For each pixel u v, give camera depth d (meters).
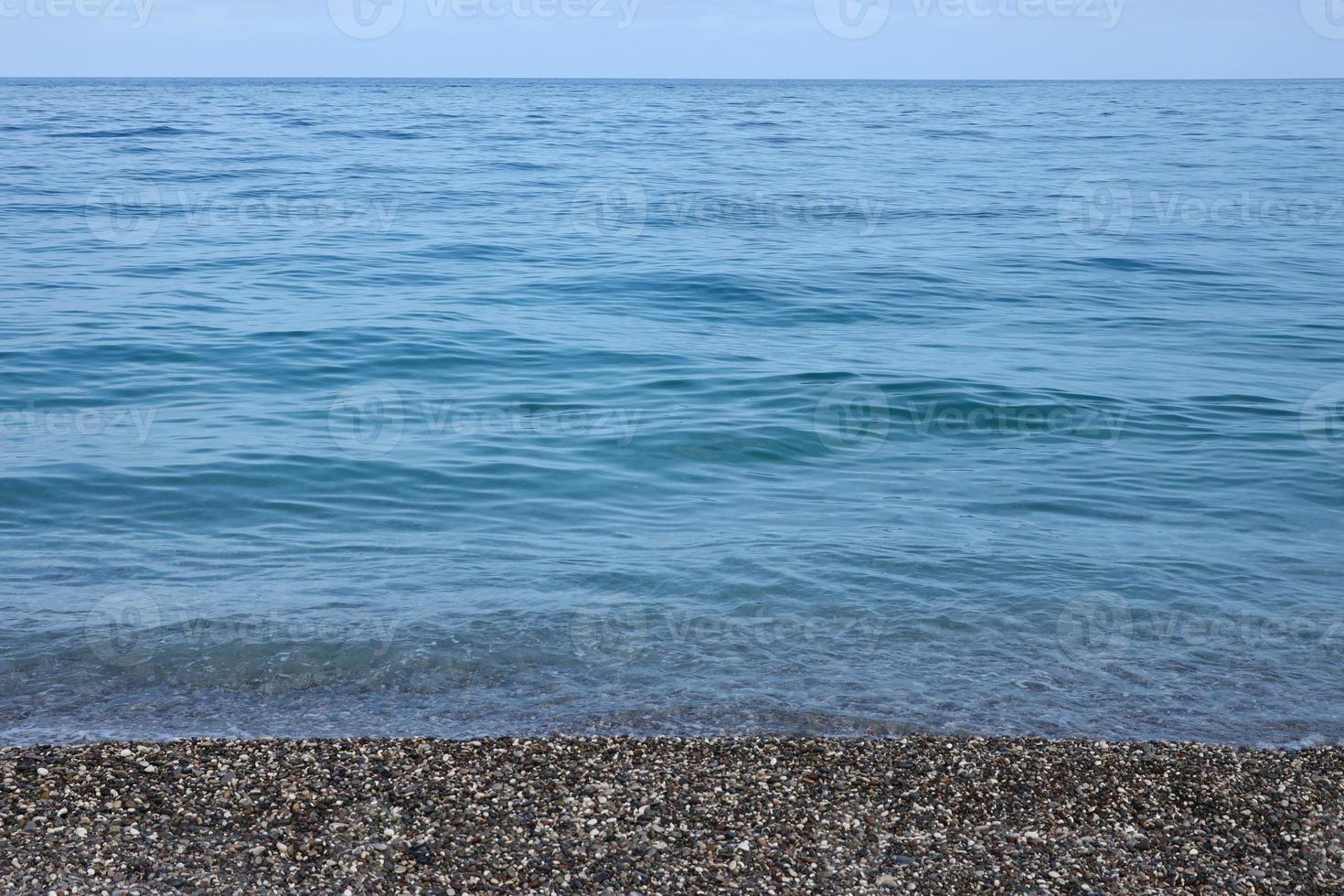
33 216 26.41
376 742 5.70
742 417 12.41
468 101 111.19
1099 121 76.38
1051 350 15.75
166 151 44.78
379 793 5.21
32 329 15.57
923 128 66.88
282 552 8.61
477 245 23.67
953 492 10.20
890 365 14.70
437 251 22.95
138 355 14.50
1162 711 6.38
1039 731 6.12
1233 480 10.58
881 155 47.06
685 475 10.62
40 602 7.59
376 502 9.77
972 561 8.53
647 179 36.78
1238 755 5.79
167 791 5.18
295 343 15.30
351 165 40.56
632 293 19.11
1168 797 5.37
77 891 4.40
